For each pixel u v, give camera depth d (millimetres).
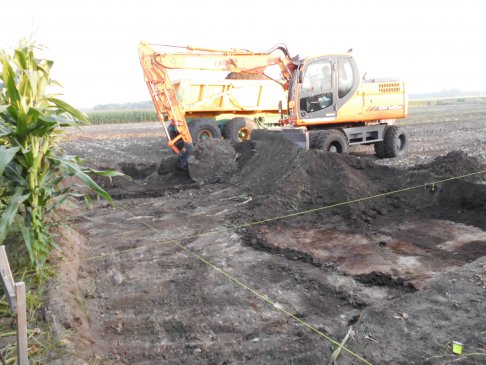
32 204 3982
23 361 2338
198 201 7953
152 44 10242
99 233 6324
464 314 3676
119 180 9656
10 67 3562
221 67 10789
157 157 13664
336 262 5062
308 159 7926
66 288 3986
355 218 6562
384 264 4973
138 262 5223
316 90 10648
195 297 4316
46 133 3941
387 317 3703
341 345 3383
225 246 5684
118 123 37406
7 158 3314
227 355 3391
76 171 3904
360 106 11336
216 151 9867
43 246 4102
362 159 8141
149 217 7121
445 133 18312
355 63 11125
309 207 7125
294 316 3920
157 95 10398
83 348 3223
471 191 6656
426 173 7410
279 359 3305
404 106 12203
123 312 4066
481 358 3098
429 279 4508
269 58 11195
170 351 3477
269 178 8375
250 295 4324
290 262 5105
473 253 5215
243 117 13023
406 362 3146
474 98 73938
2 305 3504
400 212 6875
